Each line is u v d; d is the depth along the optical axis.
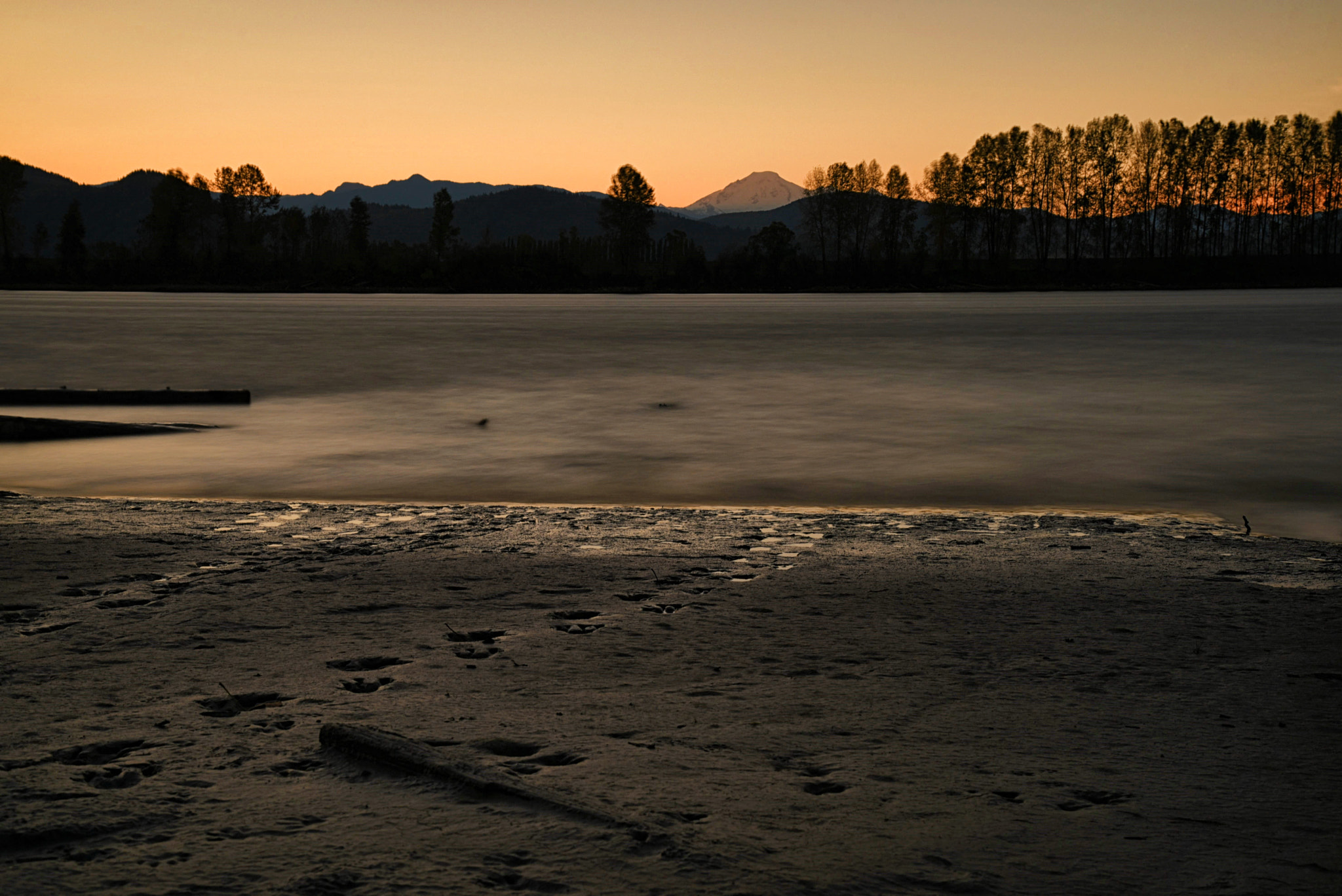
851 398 24.17
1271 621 6.75
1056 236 143.00
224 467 15.20
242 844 3.38
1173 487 13.75
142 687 5.17
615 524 10.72
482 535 10.02
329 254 165.75
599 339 45.69
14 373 30.08
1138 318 62.66
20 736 4.44
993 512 11.98
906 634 6.37
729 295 121.88
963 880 3.20
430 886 3.10
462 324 58.31
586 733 4.52
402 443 17.56
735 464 15.63
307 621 6.60
